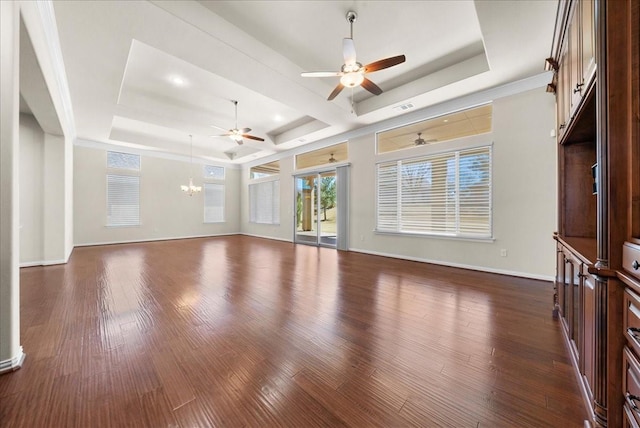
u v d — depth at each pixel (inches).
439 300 116.6
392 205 214.4
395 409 53.9
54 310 104.4
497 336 84.2
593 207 87.0
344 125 226.5
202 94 189.9
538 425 49.6
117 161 298.0
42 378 62.6
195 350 75.7
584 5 61.0
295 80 151.2
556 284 98.6
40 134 183.6
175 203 344.2
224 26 116.7
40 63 101.0
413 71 160.7
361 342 80.7
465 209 173.3
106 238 290.2
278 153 334.3
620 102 40.8
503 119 156.3
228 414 52.4
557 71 94.8
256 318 98.2
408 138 204.8
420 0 106.7
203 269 176.1
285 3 108.6
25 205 179.9
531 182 147.5
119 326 90.7
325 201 279.7
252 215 384.2
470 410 53.6
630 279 36.7
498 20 102.4
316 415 52.2
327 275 160.4
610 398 41.8
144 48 135.5
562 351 75.0
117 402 55.1
